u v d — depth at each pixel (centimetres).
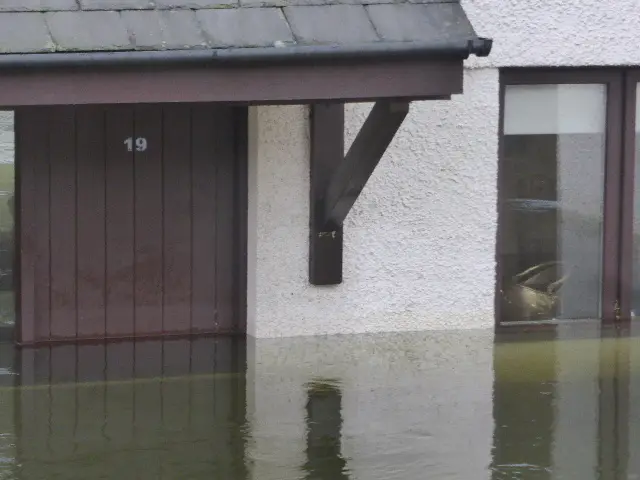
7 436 632
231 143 859
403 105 693
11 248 837
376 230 858
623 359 803
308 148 836
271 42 639
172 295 861
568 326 908
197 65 627
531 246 913
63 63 605
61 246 838
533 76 891
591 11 873
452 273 877
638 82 912
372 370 772
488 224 878
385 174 855
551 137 908
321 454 607
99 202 841
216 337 862
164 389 725
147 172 848
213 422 660
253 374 759
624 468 591
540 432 648
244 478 573
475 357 808
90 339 848
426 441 631
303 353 812
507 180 903
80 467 586
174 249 858
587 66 887
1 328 843
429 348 830
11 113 821
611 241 923
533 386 736
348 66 648
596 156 917
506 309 912
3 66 598
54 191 832
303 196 841
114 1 652
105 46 618
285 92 643
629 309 932
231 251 868
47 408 684
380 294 864
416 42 646
